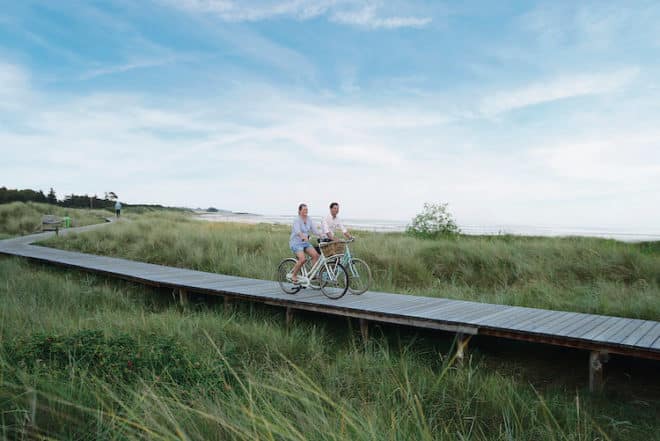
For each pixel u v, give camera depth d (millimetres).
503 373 6602
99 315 8062
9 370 4504
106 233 20891
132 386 4617
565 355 7383
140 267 13898
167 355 5438
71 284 11461
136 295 11461
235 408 3766
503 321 7105
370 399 4992
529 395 5387
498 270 12594
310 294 9680
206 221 32562
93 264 14359
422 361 6875
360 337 8227
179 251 16234
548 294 10422
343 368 5992
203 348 6398
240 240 17094
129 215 49375
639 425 4844
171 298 11422
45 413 3703
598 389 5930
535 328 6652
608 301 9477
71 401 3955
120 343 5676
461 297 10500
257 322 8797
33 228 31406
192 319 8445
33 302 8852
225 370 5414
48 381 4340
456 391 5258
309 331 8469
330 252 9219
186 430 3520
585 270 12109
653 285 10734
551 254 13102
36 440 3359
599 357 5969
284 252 14992
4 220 33219
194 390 4539
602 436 4441
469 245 14430
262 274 12891
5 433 3334
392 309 8031
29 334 6195
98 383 4434
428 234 19328
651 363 6953
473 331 6902
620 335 6246
